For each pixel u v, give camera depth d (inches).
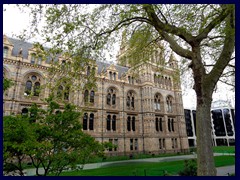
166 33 470.9
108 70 1696.6
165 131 1850.4
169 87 2038.6
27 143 339.9
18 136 354.6
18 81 1209.4
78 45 457.7
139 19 465.1
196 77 391.2
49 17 388.5
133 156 1432.1
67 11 396.2
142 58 650.2
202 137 347.3
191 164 623.2
